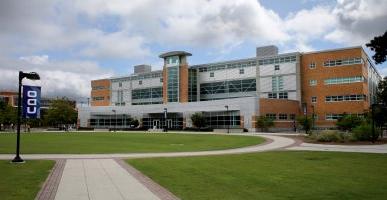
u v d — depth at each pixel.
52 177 15.59
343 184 13.80
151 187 13.30
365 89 75.94
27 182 14.30
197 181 14.59
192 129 81.81
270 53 86.44
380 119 42.12
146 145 37.66
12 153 27.73
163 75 101.25
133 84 114.38
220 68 93.25
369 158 22.94
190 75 97.69
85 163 20.84
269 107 74.94
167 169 18.16
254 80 86.88
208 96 95.00
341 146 34.50
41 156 25.30
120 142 42.78
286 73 82.00
